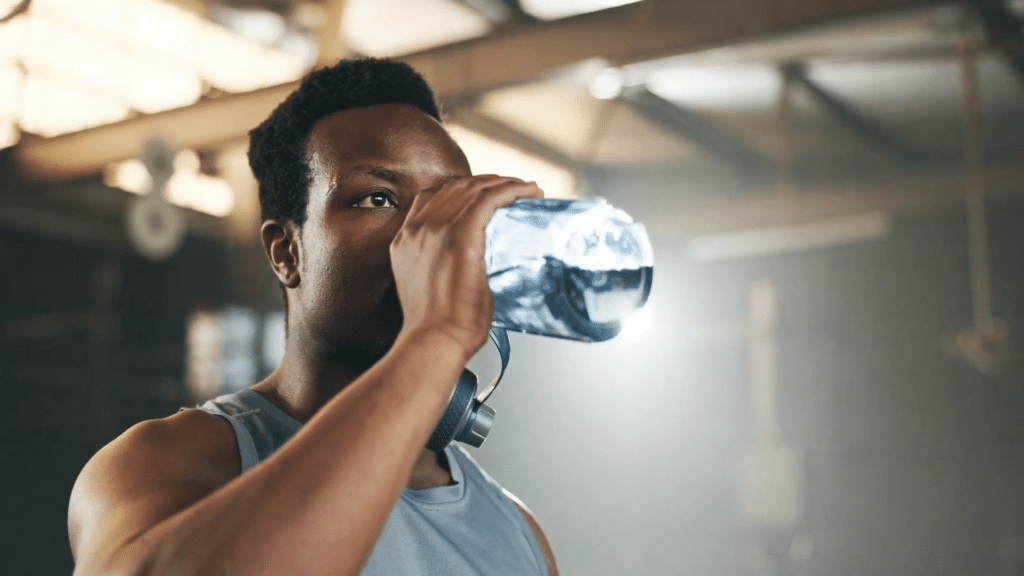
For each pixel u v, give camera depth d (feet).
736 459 23.43
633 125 22.02
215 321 23.61
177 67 19.60
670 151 23.85
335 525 1.74
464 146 21.25
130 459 2.29
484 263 2.11
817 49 17.44
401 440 1.85
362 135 2.58
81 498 2.29
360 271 2.51
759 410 22.82
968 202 21.84
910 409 26.04
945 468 25.38
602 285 2.25
